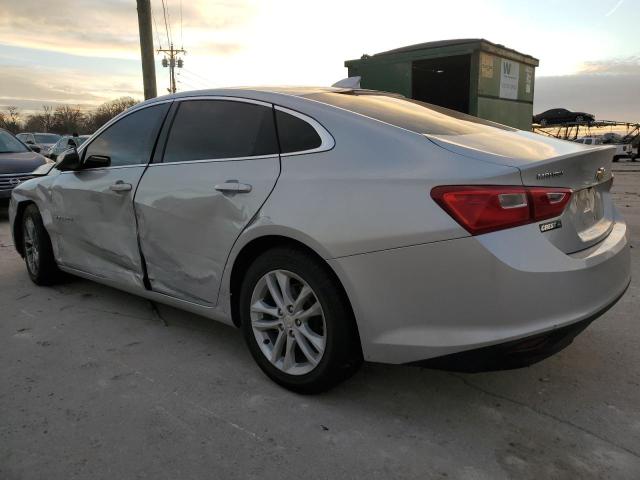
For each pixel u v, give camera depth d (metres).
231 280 3.16
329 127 2.85
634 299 4.44
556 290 2.34
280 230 2.78
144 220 3.61
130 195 3.71
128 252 3.83
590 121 29.34
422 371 3.24
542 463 2.37
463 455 2.43
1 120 74.00
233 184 3.04
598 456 2.42
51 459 2.40
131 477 2.29
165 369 3.28
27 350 3.56
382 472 2.32
